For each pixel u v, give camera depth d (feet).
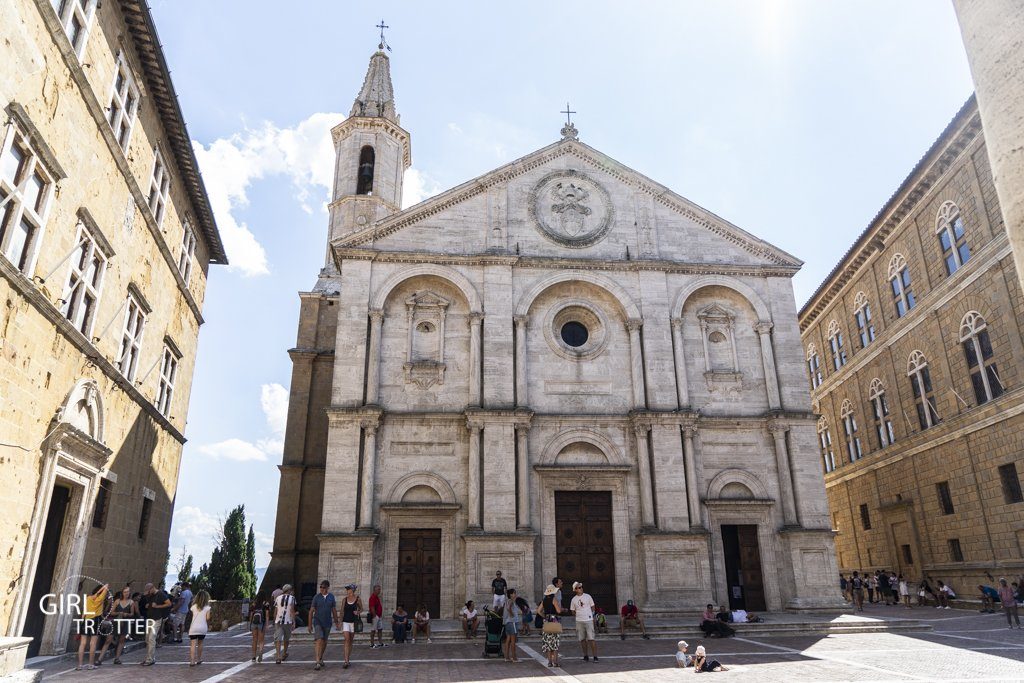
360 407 85.97
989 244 97.50
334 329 122.52
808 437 92.68
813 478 90.94
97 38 59.11
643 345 95.20
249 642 78.38
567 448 90.33
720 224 103.24
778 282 101.35
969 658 55.52
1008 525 95.45
